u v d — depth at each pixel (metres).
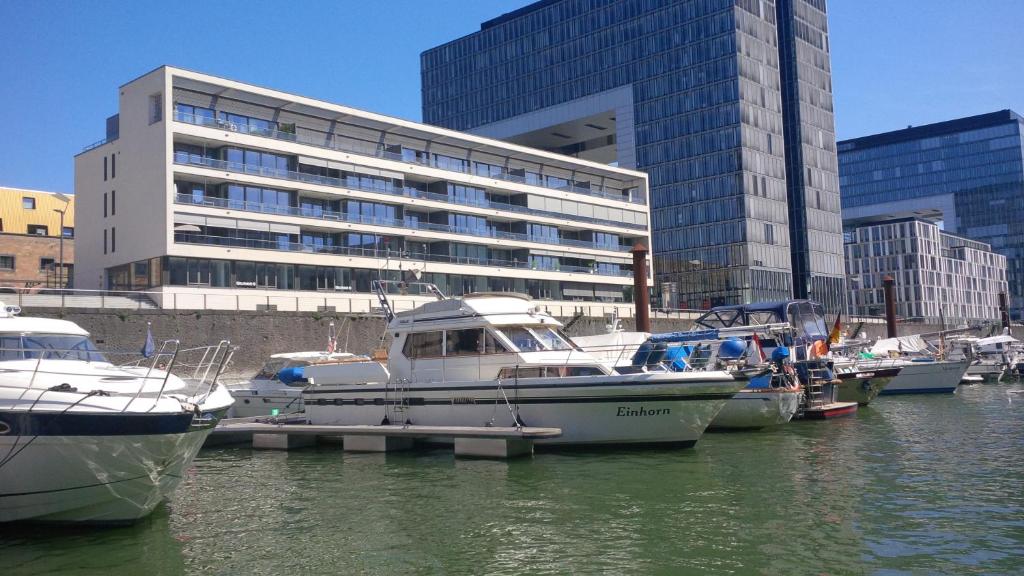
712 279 94.56
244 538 12.12
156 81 49.06
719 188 95.62
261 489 15.93
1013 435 22.86
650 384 19.23
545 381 19.73
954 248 141.75
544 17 111.31
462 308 21.39
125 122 51.44
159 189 48.12
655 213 100.38
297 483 16.55
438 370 21.52
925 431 24.23
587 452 19.69
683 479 16.30
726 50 96.12
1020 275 166.00
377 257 57.94
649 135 101.25
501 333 20.92
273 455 20.75
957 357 49.19
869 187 187.12
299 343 43.34
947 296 133.25
